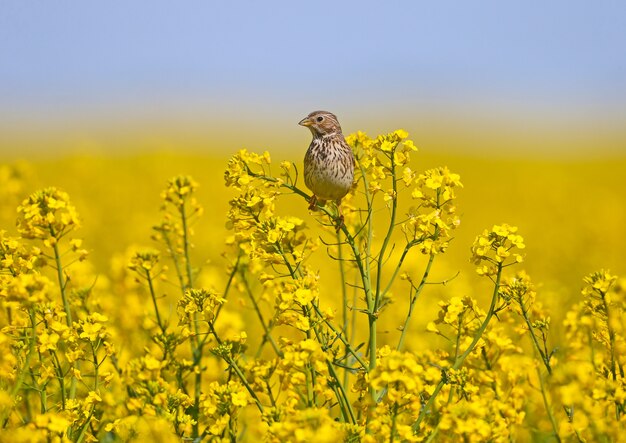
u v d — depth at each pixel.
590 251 37.19
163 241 18.14
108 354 14.23
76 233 35.75
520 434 14.55
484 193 64.06
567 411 13.55
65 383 15.11
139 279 17.23
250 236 15.15
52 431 11.83
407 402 11.77
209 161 66.62
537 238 41.25
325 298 23.73
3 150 95.25
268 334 17.09
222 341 15.66
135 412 14.83
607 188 68.81
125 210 43.94
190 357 18.52
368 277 14.68
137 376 15.31
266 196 15.15
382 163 16.09
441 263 26.22
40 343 13.94
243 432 14.73
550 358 14.30
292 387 13.92
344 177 19.45
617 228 41.97
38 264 15.21
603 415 12.67
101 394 15.41
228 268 17.77
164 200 18.12
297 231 15.33
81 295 17.92
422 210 26.05
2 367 14.16
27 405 15.30
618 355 13.99
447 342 18.80
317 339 14.14
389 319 21.45
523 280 14.78
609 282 13.86
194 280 18.23
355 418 14.08
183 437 13.73
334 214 18.20
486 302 23.97
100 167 50.62
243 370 15.39
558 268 33.69
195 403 15.40
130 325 19.17
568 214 52.78
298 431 10.90
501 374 14.25
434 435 12.23
